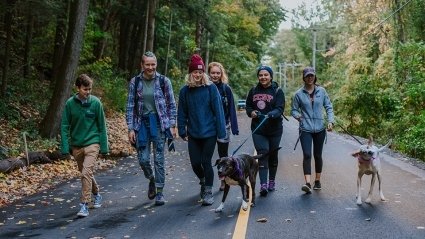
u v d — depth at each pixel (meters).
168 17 33.16
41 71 24.95
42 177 10.52
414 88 17.50
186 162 12.70
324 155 13.62
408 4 23.19
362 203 7.60
